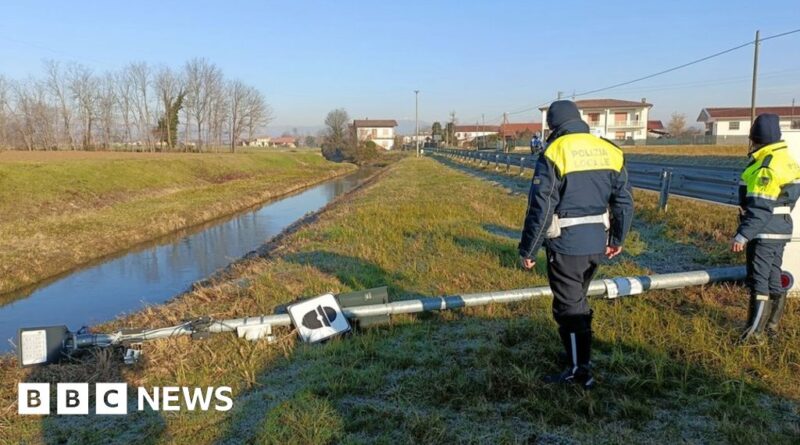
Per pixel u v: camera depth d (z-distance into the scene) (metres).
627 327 4.60
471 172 28.59
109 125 58.84
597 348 4.26
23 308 10.55
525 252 3.54
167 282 12.32
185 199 27.25
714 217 8.88
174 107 65.00
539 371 3.94
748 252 4.26
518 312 5.26
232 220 22.89
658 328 4.52
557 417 3.32
